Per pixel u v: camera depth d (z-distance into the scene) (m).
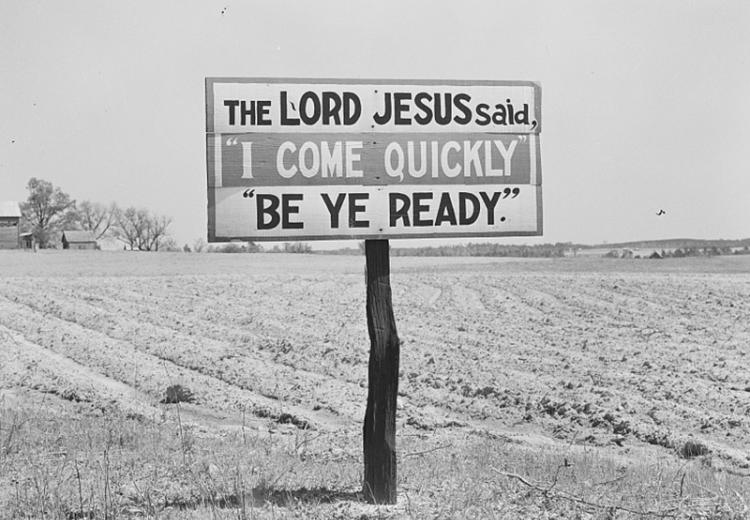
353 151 7.43
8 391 19.86
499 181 7.64
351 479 8.89
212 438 13.19
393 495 7.15
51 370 22.61
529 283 57.03
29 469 9.27
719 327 32.38
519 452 12.68
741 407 18.05
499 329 32.22
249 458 10.52
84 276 61.44
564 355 25.30
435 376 21.52
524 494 7.91
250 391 20.11
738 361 23.95
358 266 84.00
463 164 7.57
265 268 77.25
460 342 28.52
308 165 7.37
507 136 7.67
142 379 21.14
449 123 7.57
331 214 7.39
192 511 6.98
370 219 7.42
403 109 7.51
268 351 26.38
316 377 21.70
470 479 8.77
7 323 33.03
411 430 15.88
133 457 10.16
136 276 62.16
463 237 7.59
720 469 12.88
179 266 77.69
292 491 7.81
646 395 19.31
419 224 7.50
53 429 12.74
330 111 7.41
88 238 118.75
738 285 52.62
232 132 7.30
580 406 17.77
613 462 12.09
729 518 7.13
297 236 7.36
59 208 127.56
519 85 7.70
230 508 6.99
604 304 41.88
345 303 43.34
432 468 9.88
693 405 18.44
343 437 14.14
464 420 17.31
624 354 25.42
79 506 7.37
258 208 7.31
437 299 45.78
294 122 7.37
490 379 21.23
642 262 90.94
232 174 7.29
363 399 19.06
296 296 47.22
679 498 8.05
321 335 30.08
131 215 127.69
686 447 14.61
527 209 7.68
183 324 32.97
